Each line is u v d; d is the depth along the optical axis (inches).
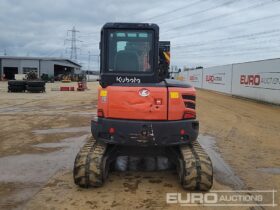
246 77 1249.4
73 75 3358.8
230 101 1102.4
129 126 255.8
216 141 445.4
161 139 255.9
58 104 919.7
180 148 269.7
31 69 3415.4
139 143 256.5
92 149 267.3
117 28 269.9
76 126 542.9
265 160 355.6
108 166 283.7
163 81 275.0
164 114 256.8
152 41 269.4
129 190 259.1
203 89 1982.0
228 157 364.8
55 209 223.9
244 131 524.4
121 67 270.4
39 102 976.9
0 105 879.1
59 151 377.7
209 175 250.8
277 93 999.6
